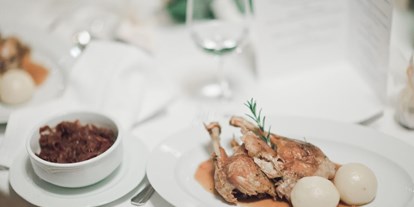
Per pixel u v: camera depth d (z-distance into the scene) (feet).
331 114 2.67
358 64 2.88
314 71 2.98
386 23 2.46
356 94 2.77
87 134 2.40
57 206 2.21
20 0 3.46
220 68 2.95
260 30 2.82
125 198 2.31
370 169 2.24
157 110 2.77
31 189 2.29
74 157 2.30
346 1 2.78
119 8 3.36
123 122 2.66
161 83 2.85
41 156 2.32
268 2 2.76
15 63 2.99
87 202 2.23
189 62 3.15
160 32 3.39
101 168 2.25
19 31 3.08
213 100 2.85
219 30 2.93
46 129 2.40
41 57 3.03
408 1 2.98
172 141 2.43
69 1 3.49
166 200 2.16
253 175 2.17
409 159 2.26
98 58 2.86
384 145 2.34
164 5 3.43
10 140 2.53
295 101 2.79
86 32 3.15
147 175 2.26
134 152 2.45
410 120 2.54
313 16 2.81
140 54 2.87
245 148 2.28
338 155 2.39
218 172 2.22
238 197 2.23
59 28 3.26
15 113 2.64
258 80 2.97
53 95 2.85
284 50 2.89
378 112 2.63
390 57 2.68
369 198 2.17
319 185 2.12
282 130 2.48
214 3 3.09
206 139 2.46
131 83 2.80
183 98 2.90
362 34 2.72
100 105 2.73
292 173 2.19
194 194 2.26
